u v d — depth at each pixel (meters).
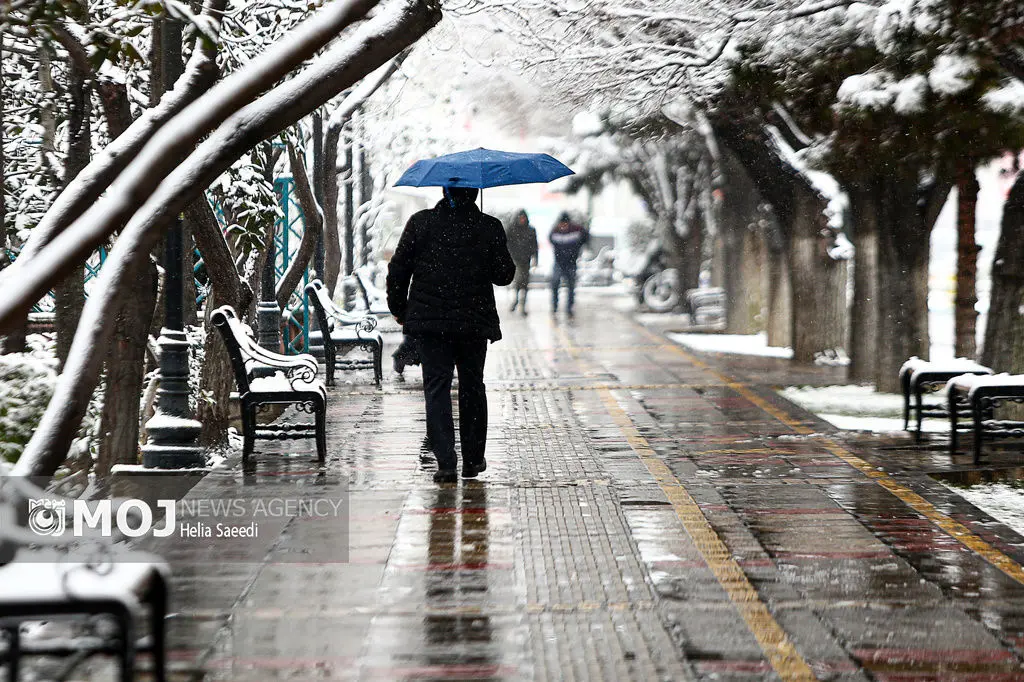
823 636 15.06
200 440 29.41
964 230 36.16
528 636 15.07
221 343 29.72
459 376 25.33
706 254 99.31
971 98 29.14
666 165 84.31
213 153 14.86
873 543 19.83
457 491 24.02
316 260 52.12
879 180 39.12
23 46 27.05
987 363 33.12
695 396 40.00
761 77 35.16
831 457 28.17
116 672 13.84
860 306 42.81
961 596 16.83
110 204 13.84
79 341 14.26
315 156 48.09
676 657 14.29
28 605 10.94
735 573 17.98
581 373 47.38
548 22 40.31
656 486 24.62
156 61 25.22
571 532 20.58
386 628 15.39
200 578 17.61
